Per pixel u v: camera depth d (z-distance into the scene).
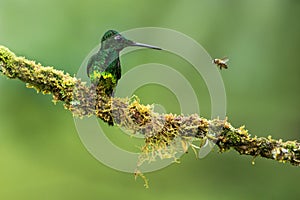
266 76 16.17
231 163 14.88
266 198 14.13
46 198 13.39
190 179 14.22
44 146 14.88
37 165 14.37
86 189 13.59
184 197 13.64
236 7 15.80
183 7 15.32
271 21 15.85
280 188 14.31
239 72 15.72
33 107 15.41
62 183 13.82
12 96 15.39
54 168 14.29
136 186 13.88
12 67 5.48
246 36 15.78
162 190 13.85
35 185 13.72
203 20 15.57
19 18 13.74
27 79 5.50
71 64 13.73
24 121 15.26
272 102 15.73
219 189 14.10
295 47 16.33
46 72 5.50
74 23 14.01
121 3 14.52
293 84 16.20
